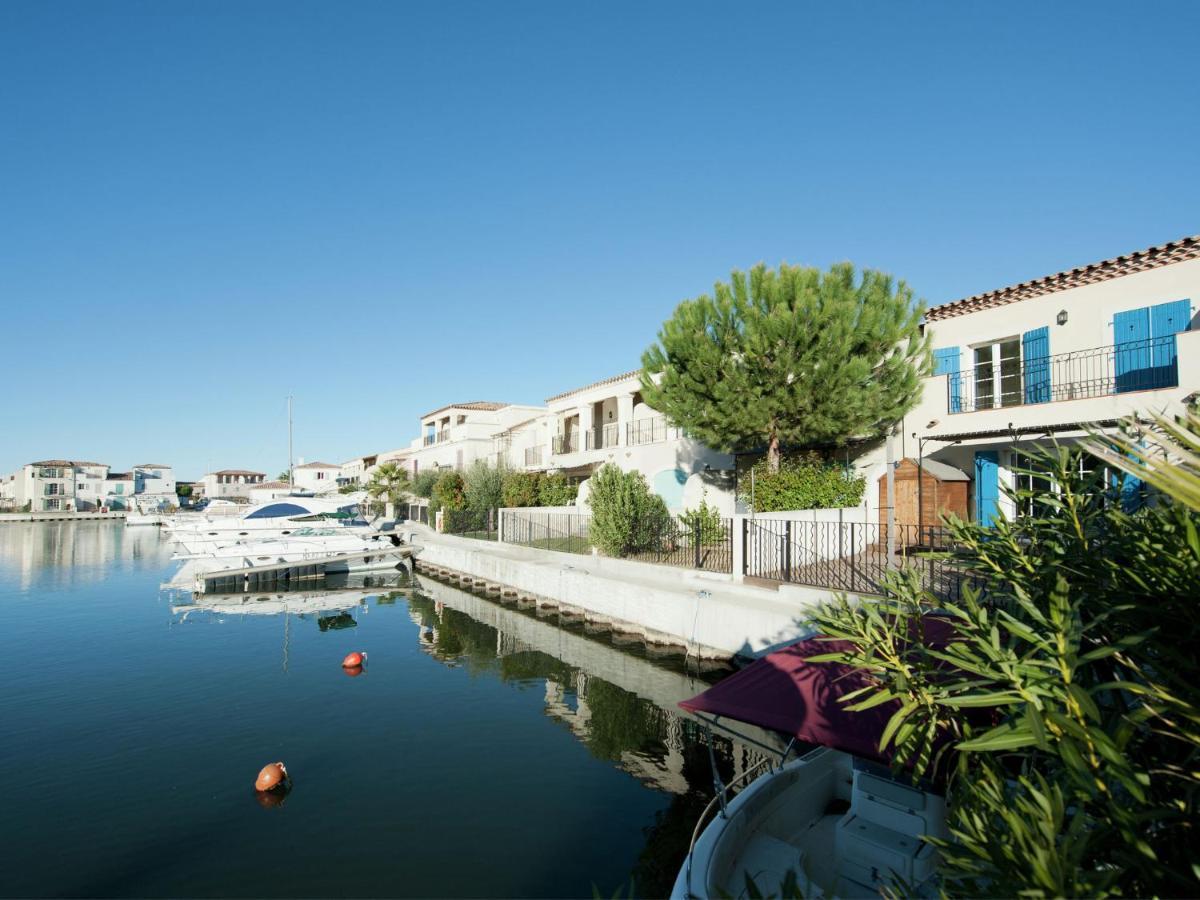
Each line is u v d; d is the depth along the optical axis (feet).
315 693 45.93
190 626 68.85
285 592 89.81
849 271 53.93
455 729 38.81
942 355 57.11
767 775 20.36
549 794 30.35
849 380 48.62
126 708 42.80
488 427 168.14
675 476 82.64
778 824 19.88
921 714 13.21
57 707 42.98
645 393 58.08
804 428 51.80
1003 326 53.62
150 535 213.66
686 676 46.19
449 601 83.20
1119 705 11.12
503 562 79.05
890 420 51.93
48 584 98.58
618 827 27.37
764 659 21.21
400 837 26.71
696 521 59.93
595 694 44.91
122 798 30.27
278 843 26.35
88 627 68.23
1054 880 7.63
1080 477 15.07
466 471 135.85
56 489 322.75
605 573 61.82
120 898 22.99
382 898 22.79
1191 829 8.77
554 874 24.11
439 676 50.11
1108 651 9.36
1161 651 9.92
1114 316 46.68
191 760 34.50
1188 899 7.91
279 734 38.09
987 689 13.16
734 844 17.56
